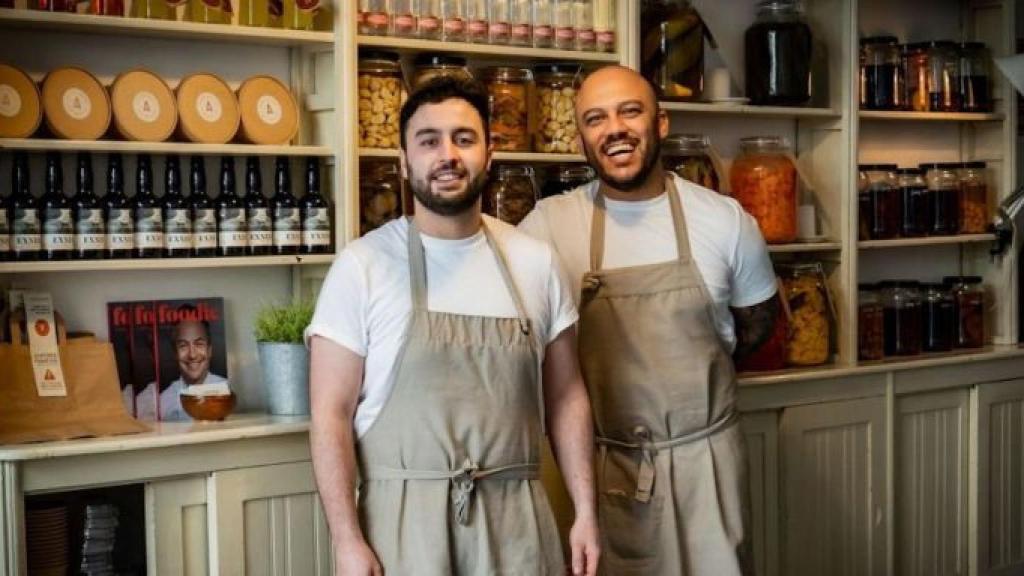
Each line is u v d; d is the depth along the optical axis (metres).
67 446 3.02
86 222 3.21
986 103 4.84
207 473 3.22
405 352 2.68
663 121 3.37
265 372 3.45
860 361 4.46
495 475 2.71
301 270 3.67
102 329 3.42
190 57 3.51
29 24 3.18
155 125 3.29
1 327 3.26
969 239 4.75
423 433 2.67
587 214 3.35
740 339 3.47
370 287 2.70
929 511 4.61
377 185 3.57
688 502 3.26
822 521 4.28
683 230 3.28
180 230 3.32
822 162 4.52
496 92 3.72
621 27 3.92
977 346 4.82
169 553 3.20
